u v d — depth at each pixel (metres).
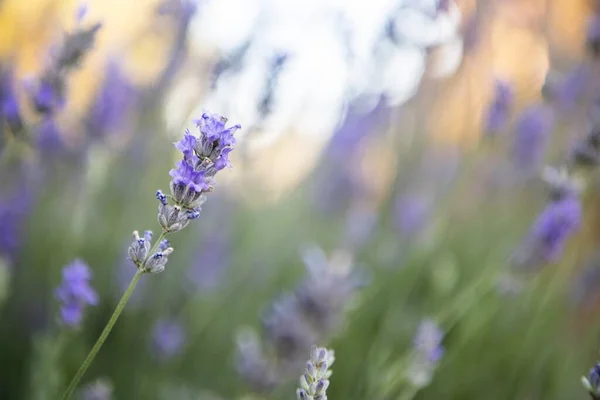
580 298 0.70
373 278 0.70
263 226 0.79
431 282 0.65
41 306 0.60
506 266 0.52
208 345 0.66
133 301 0.60
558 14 0.80
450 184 0.83
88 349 0.59
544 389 0.65
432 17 0.71
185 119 0.68
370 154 0.89
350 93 0.79
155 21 0.69
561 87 0.69
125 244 0.62
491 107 0.60
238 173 0.79
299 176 0.92
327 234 0.87
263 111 0.57
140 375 0.58
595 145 0.50
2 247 0.59
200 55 0.69
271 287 0.74
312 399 0.35
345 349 0.62
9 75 0.52
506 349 0.67
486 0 0.76
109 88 0.61
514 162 0.73
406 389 0.49
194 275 0.66
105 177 0.64
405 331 0.62
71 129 0.64
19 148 0.53
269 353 0.48
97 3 0.65
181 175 0.34
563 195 0.51
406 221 0.76
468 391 0.64
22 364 0.56
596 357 0.68
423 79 0.79
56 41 0.45
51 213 0.66
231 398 0.61
